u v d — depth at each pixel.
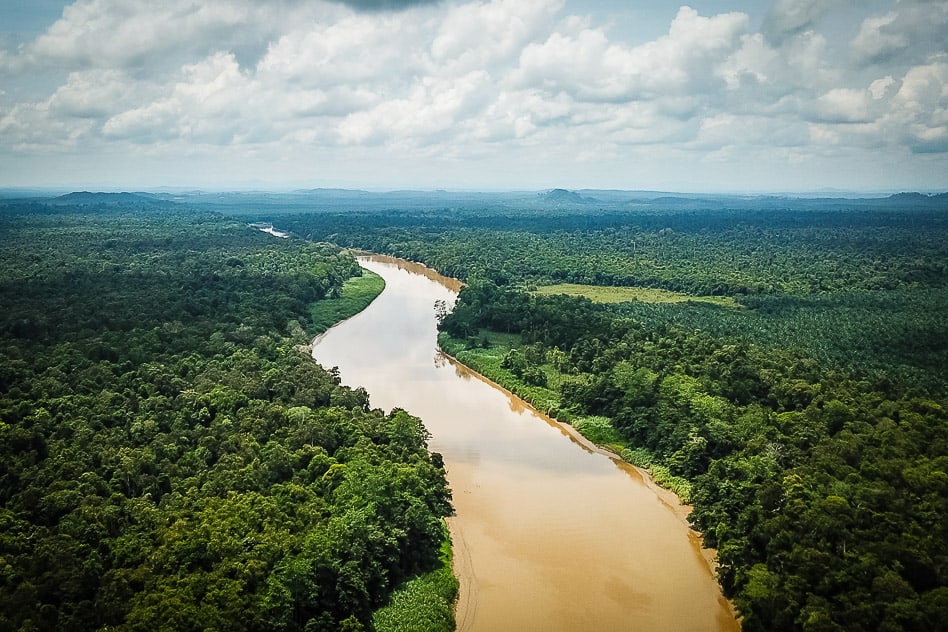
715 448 120.00
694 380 146.88
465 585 93.00
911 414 117.69
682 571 96.25
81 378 135.88
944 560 77.88
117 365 146.12
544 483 122.06
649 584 93.19
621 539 104.12
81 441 107.12
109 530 86.69
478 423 149.88
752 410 130.00
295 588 77.38
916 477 95.19
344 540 84.88
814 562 80.06
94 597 75.88
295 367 151.75
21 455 101.50
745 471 104.62
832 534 84.00
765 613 80.31
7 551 80.38
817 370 148.00
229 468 102.12
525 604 89.00
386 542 89.00
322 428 113.19
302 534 85.62
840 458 103.31
